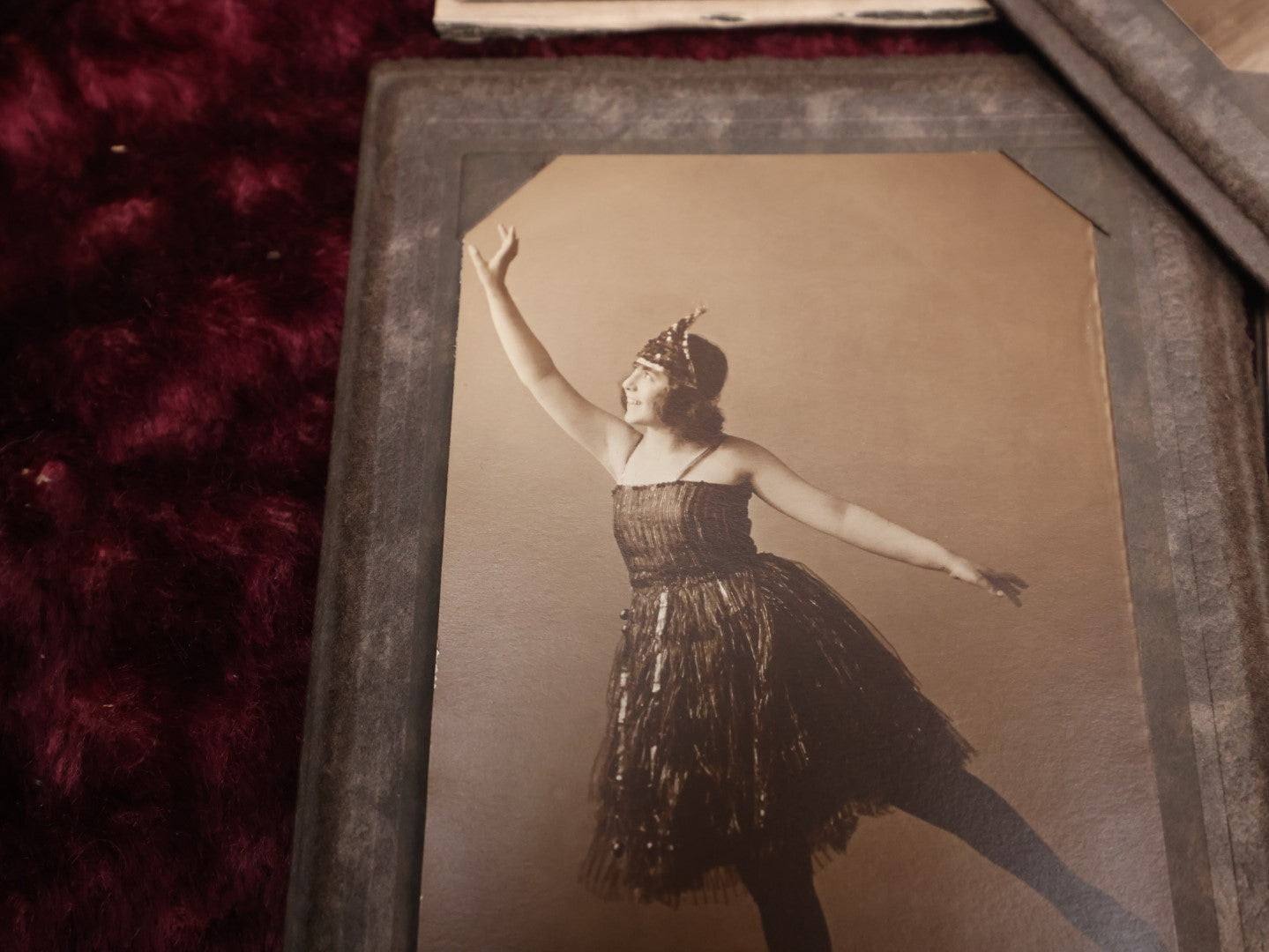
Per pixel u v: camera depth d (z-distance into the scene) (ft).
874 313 0.52
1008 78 0.56
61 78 0.59
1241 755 0.45
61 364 0.53
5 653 0.49
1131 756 0.45
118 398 0.52
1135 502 0.48
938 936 0.43
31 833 0.46
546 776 0.45
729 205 0.54
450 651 0.47
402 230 0.54
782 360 0.51
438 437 0.50
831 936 0.43
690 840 0.44
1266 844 0.44
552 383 0.51
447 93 0.57
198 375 0.53
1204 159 0.52
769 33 0.59
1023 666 0.46
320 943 0.43
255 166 0.57
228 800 0.46
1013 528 0.48
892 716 0.45
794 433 0.49
